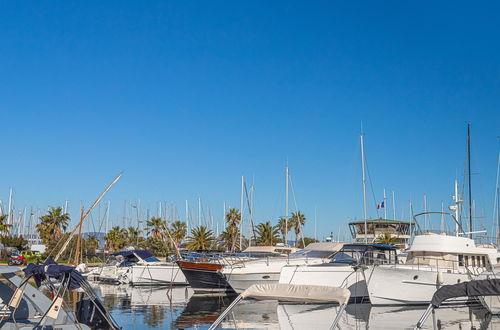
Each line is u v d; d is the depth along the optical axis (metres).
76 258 42.81
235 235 78.31
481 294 14.27
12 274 17.11
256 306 28.53
